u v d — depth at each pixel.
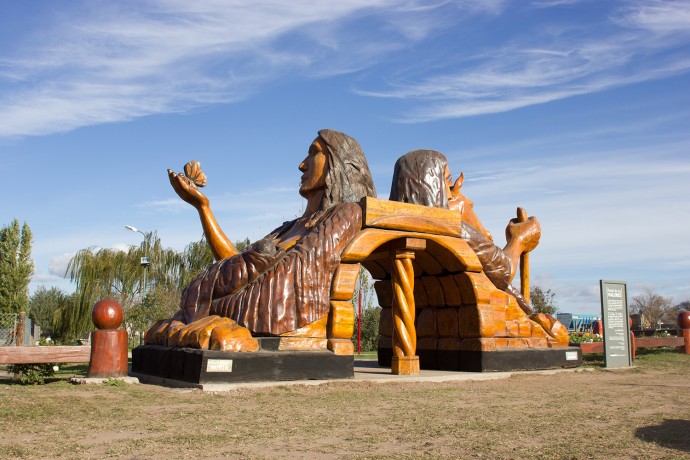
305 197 13.75
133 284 30.53
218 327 10.64
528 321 14.91
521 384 11.74
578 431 6.62
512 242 16.12
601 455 5.48
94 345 10.64
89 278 30.27
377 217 12.51
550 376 13.49
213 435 6.20
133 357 12.81
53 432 6.25
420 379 11.93
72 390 9.44
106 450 5.47
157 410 7.75
